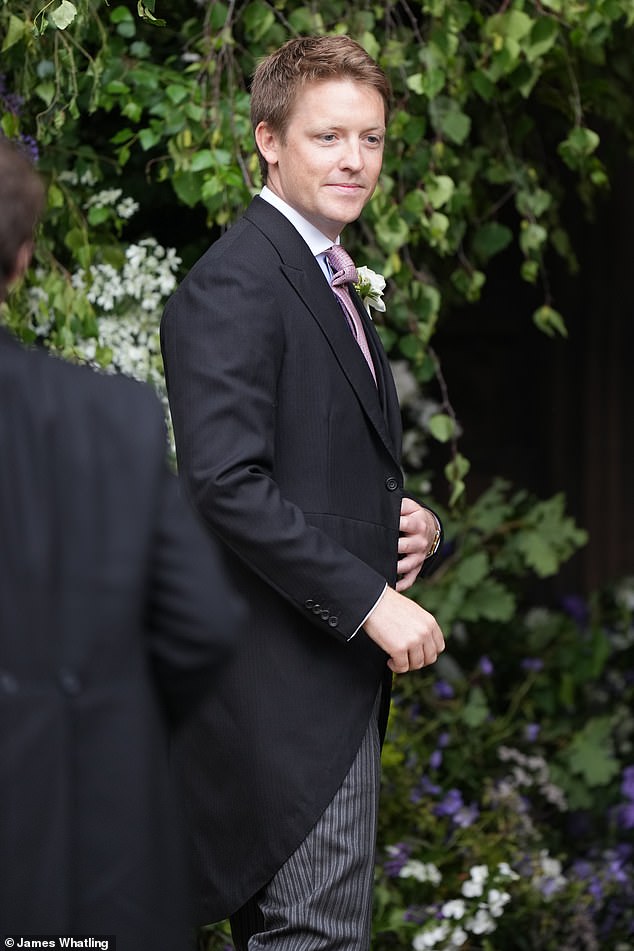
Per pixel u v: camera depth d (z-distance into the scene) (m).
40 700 2.95
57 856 2.92
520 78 6.71
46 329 6.16
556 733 8.24
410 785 6.94
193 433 4.18
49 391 3.08
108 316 6.25
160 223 7.18
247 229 4.51
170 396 4.38
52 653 2.97
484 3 6.71
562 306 10.14
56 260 6.37
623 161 9.98
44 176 6.28
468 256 7.78
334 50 4.53
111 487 3.05
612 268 10.10
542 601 10.16
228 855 4.40
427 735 7.84
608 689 9.07
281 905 4.38
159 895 3.04
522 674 8.68
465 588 7.92
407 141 6.45
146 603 3.09
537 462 10.23
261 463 4.20
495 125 7.22
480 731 7.86
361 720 4.40
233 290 4.30
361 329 4.79
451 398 10.08
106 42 5.94
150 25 6.74
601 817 8.34
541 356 10.20
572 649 8.77
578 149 6.77
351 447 4.44
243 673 4.34
